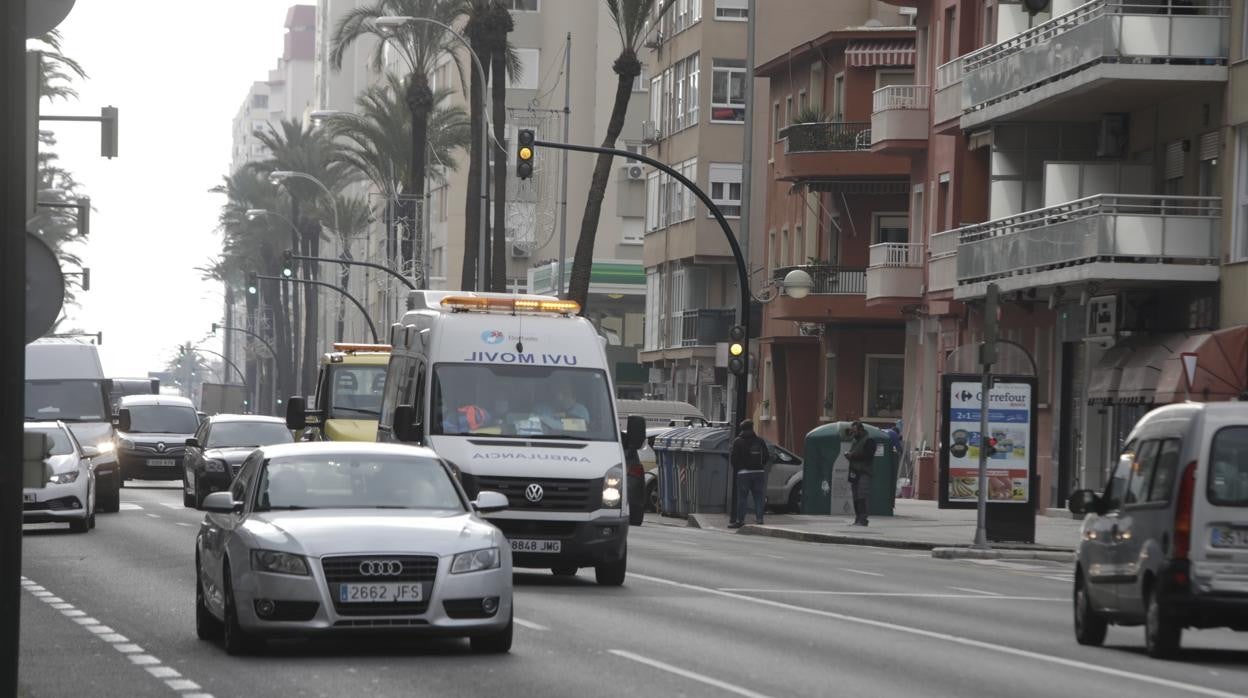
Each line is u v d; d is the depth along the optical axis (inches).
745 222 4293.8
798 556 2945.4
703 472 4215.1
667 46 7377.0
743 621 1796.3
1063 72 3846.0
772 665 1435.8
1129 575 1599.4
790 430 6323.8
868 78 5812.0
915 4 5241.1
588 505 2193.7
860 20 6806.1
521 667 1400.1
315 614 1408.7
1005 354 4505.4
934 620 1870.1
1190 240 3602.4
